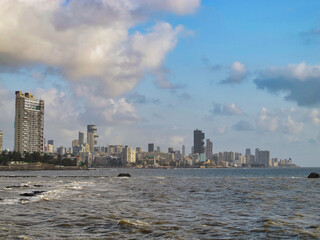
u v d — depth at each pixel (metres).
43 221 23.94
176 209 31.34
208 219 25.31
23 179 112.62
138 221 23.94
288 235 19.64
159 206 33.66
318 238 18.89
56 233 19.86
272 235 19.66
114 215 26.86
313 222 24.08
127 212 28.88
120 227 21.73
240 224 23.14
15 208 30.81
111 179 109.56
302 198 42.38
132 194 47.97
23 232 20.03
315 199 41.12
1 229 20.88
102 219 24.86
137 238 18.69
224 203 36.91
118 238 18.67
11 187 62.62
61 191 52.56
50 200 38.22
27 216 26.16
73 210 29.81
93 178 120.06
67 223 23.14
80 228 21.42
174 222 23.80
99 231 20.48
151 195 46.47
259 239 18.64
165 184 77.06
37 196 42.56
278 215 27.64
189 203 36.75
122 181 93.25
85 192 51.03
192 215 27.41
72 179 110.94
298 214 28.11
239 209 31.58
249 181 92.31
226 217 26.39
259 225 22.77
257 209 31.64
